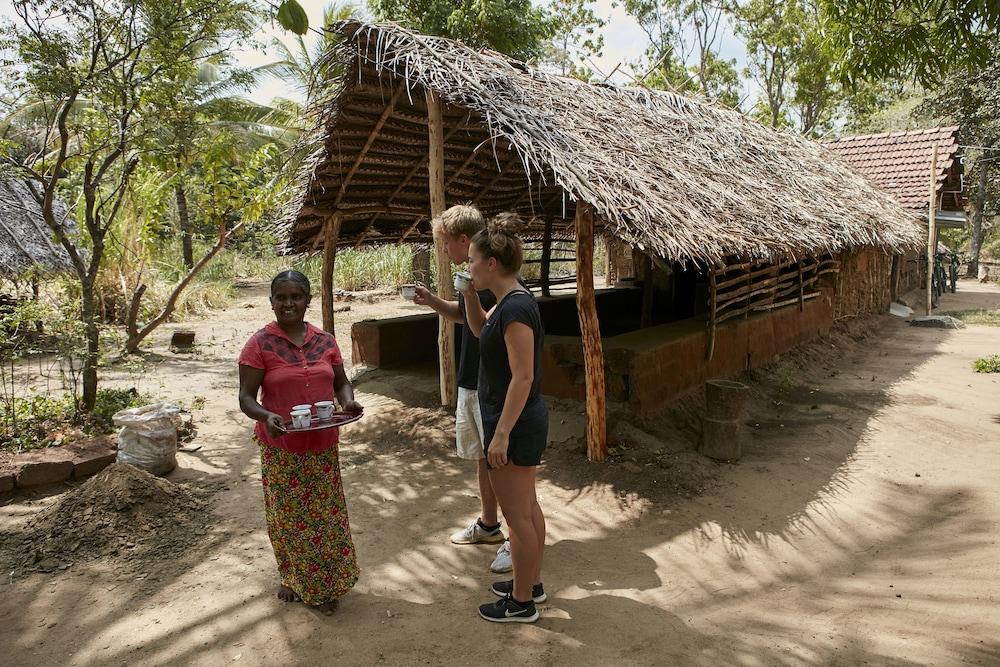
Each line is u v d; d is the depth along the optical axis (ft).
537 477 17.74
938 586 12.57
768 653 10.44
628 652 10.44
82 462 17.22
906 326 47.16
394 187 26.04
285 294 10.68
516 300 10.25
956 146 60.64
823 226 28.76
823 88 81.66
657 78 80.48
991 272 88.74
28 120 32.45
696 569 13.33
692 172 23.13
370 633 10.87
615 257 57.62
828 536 15.05
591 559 13.62
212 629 10.96
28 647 10.52
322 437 10.91
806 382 29.35
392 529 14.89
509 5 54.03
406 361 27.12
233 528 14.73
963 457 20.27
